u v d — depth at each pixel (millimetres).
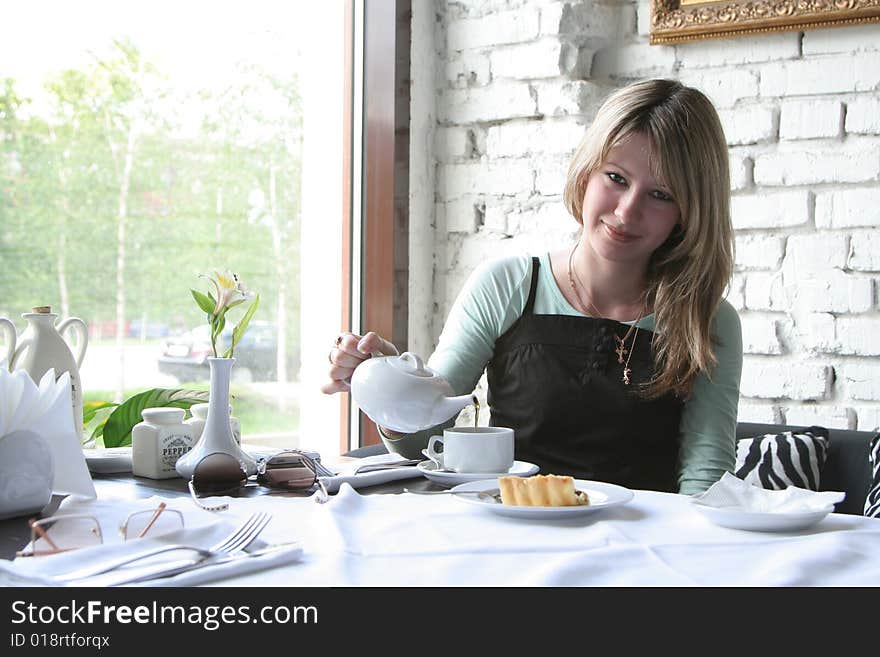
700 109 1505
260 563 749
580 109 2230
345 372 1290
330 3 2375
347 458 1397
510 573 757
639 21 2236
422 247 2441
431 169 2457
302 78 2340
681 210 1486
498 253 2379
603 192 1490
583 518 954
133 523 843
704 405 1543
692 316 1514
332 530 871
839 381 2008
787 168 2051
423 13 2400
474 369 1615
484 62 2365
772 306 2066
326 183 2383
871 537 882
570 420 1525
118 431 1459
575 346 1551
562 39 2232
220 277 1145
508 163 2352
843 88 1999
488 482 1071
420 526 903
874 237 1970
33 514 948
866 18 1944
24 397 945
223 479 1086
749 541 862
